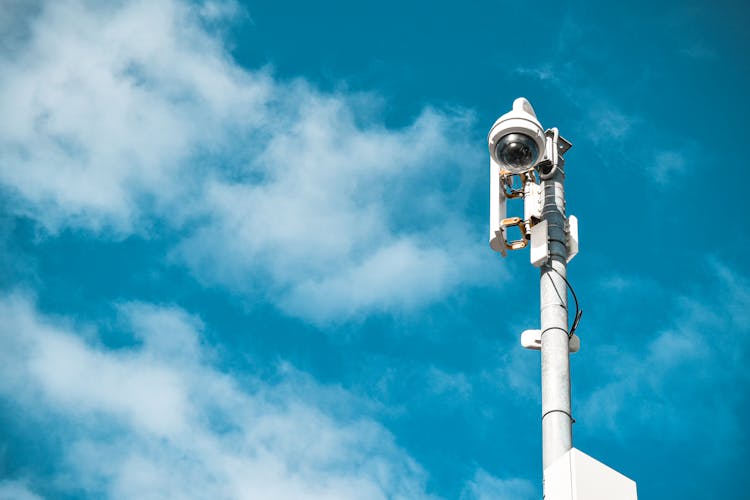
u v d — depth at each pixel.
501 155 11.06
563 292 10.52
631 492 8.83
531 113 11.64
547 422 9.51
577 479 8.65
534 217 11.16
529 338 10.41
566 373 9.87
